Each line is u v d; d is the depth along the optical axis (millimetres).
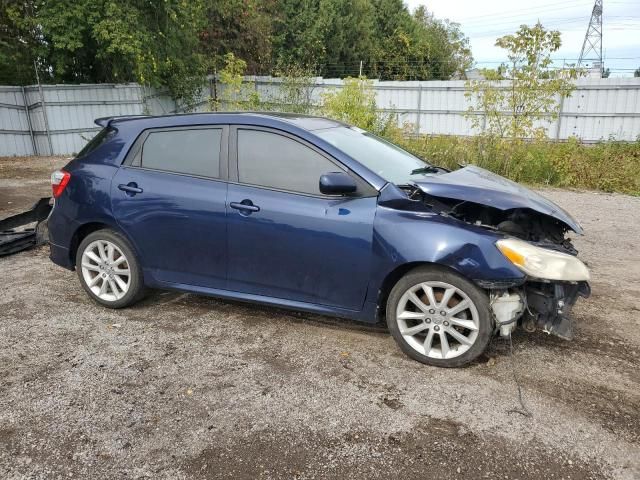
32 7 17250
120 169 4477
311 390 3402
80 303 4801
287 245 3877
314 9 32375
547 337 4172
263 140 4074
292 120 4223
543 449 2854
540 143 12867
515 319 3525
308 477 2650
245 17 27016
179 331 4242
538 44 11641
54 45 16922
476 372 3625
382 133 14289
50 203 6523
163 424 3057
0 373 3596
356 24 35281
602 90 19172
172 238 4270
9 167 14242
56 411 3174
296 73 20031
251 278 4098
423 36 41812
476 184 3900
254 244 3984
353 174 3793
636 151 14992
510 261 3377
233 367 3684
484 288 3475
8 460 2766
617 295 5156
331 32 33469
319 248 3781
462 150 12820
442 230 3488
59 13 16781
